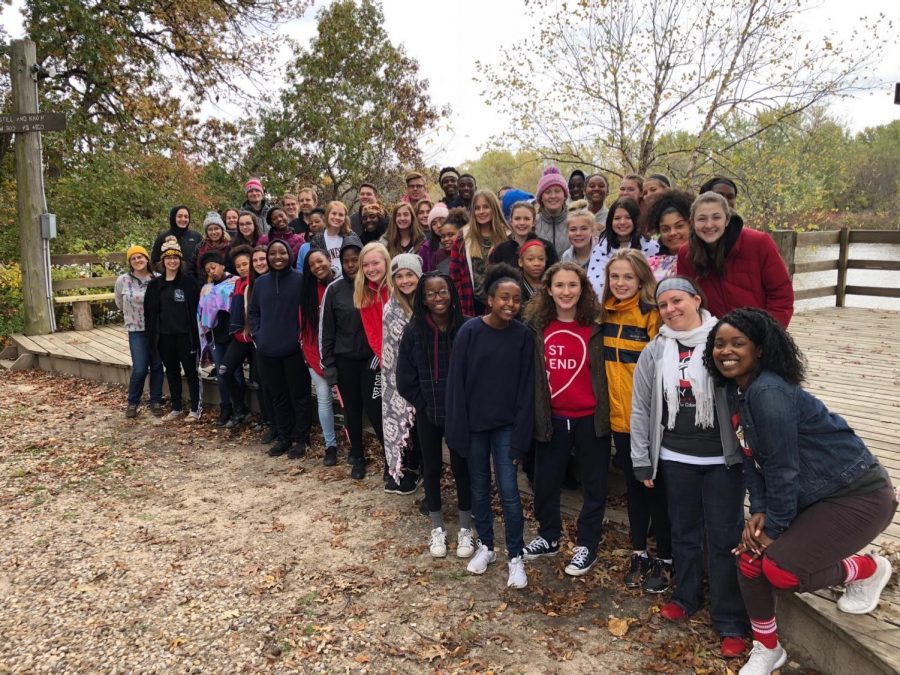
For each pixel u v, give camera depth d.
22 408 6.93
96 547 3.91
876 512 2.30
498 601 3.25
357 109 18.30
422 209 5.93
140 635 3.03
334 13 17.80
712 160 10.11
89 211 12.80
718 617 2.83
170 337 6.27
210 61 16.09
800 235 9.30
